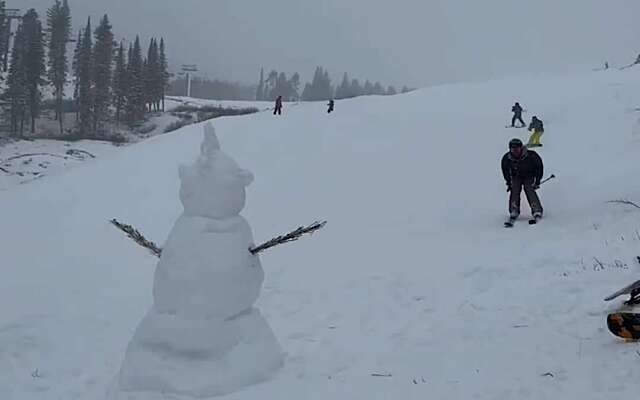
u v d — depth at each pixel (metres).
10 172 46.91
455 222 13.03
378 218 14.77
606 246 8.83
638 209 11.10
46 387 5.68
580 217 11.52
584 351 5.23
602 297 6.71
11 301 9.14
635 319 5.20
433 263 9.23
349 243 11.59
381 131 29.08
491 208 14.12
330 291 8.27
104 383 5.60
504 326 6.21
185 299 4.86
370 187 19.09
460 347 5.73
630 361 4.85
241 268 4.96
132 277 10.43
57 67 85.75
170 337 4.85
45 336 7.16
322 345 6.13
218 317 4.91
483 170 19.77
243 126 32.75
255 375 4.99
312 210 16.47
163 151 26.55
